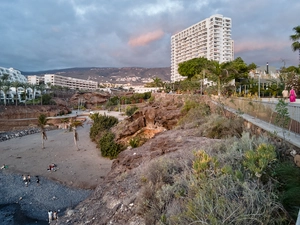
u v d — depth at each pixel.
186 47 125.75
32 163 29.66
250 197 4.10
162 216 5.00
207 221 3.95
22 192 21.03
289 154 6.23
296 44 26.17
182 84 46.28
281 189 4.77
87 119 83.56
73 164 28.78
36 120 75.94
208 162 5.59
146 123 35.06
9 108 79.69
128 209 7.50
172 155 9.91
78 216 9.95
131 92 167.62
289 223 3.73
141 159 13.40
